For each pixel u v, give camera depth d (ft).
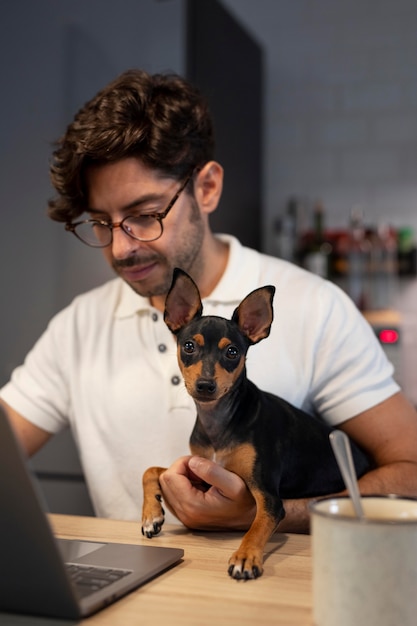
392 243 9.07
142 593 2.27
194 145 3.90
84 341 4.55
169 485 3.04
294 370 4.11
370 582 1.86
